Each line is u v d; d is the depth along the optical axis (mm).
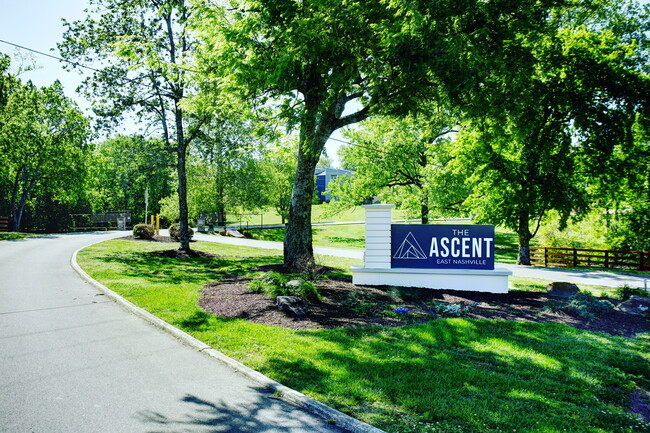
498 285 11648
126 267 15586
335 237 44031
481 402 4957
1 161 37531
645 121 16172
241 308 9008
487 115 12516
